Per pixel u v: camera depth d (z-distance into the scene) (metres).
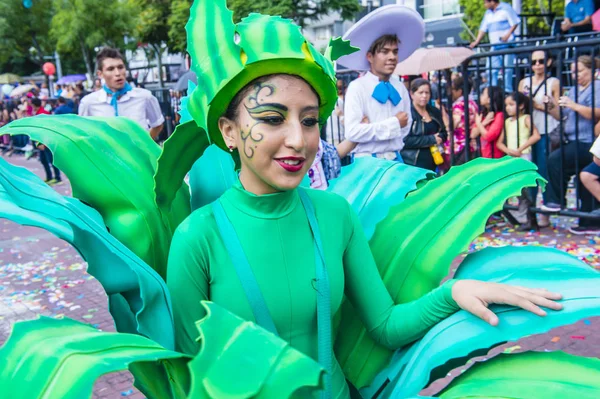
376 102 4.29
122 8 24.67
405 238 1.60
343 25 26.73
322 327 1.41
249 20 1.33
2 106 19.20
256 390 0.96
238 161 1.51
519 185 1.49
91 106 5.42
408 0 18.88
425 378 1.27
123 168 1.52
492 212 1.49
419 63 7.08
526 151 6.31
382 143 4.29
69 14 24.89
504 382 1.16
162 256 1.54
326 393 1.39
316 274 1.41
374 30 4.18
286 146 1.28
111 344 1.04
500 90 5.89
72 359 0.98
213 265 1.36
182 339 1.35
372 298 1.51
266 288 1.36
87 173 1.46
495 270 1.42
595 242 5.41
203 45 1.32
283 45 1.27
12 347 1.04
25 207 1.15
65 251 6.68
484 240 5.68
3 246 7.04
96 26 24.67
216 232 1.38
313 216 1.45
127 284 1.21
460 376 1.25
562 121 5.41
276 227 1.39
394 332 1.46
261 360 1.00
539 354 1.22
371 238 1.66
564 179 5.73
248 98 1.29
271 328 1.36
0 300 5.03
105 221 1.48
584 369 1.16
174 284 1.35
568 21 9.31
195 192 1.71
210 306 1.08
